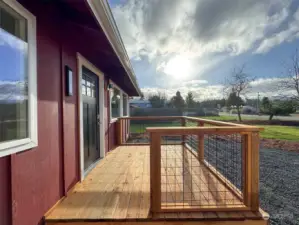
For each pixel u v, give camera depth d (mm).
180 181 3402
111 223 2318
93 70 4500
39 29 2285
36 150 2213
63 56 2918
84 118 4109
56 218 2328
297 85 13602
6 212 1768
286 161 6699
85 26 2674
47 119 2451
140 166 4445
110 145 6297
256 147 2400
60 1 2186
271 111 18188
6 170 1782
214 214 2359
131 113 21203
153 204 2400
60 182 2793
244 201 2453
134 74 6516
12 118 1900
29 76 2090
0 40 1775
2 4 1768
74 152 3334
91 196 2906
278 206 3711
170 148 6207
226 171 4309
